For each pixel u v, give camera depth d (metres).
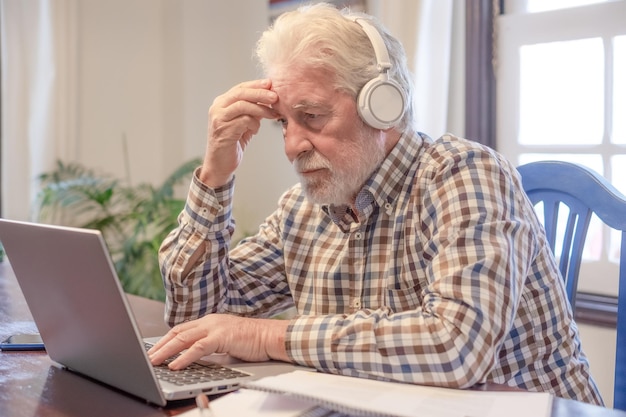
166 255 1.31
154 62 3.52
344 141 1.16
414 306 1.20
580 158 2.13
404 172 1.22
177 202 2.90
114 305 0.87
